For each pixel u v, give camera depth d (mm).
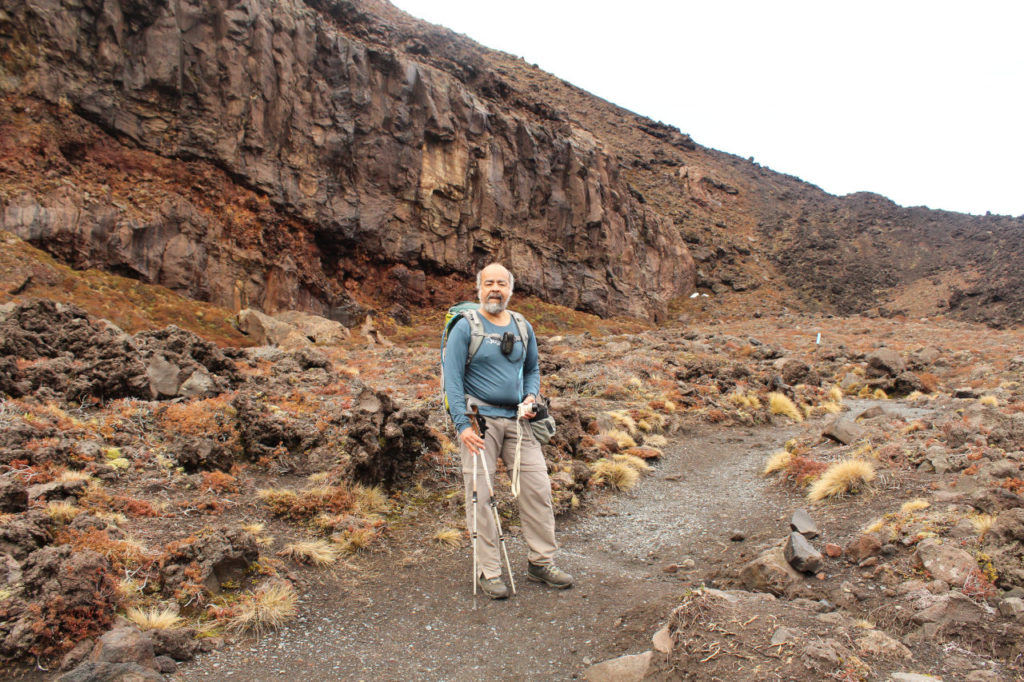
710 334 32219
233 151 33312
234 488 5824
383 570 4742
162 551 4254
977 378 20109
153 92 31344
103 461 5684
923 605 3602
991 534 4105
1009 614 3352
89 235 27141
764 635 3184
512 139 49406
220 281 31219
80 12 29609
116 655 3064
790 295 69562
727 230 80562
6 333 8117
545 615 4066
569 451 8305
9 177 26516
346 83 38719
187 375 8297
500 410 4426
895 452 7059
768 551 4762
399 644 3709
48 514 4289
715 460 9500
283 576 4371
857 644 3150
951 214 87938
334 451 6859
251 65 34094
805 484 7027
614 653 3512
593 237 54469
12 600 3252
